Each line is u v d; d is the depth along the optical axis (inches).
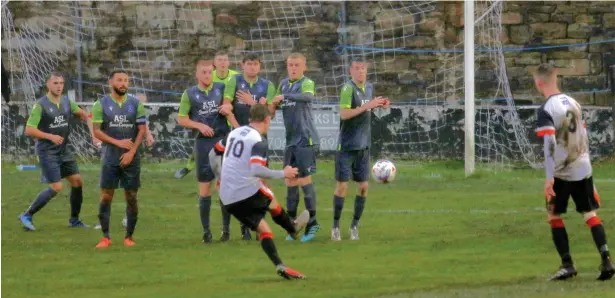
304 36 2274.9
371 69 2262.6
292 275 927.7
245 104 1224.8
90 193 1692.9
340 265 1018.7
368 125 1194.6
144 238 1253.7
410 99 2257.6
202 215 1205.1
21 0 2276.1
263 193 931.3
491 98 2220.7
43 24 2282.2
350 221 1368.1
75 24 2292.1
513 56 2231.8
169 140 2133.4
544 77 893.2
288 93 1215.6
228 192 927.0
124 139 1169.4
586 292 813.2
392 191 1673.2
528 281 899.4
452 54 2240.4
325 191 1704.0
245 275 970.7
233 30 2289.6
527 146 2062.0
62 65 2292.1
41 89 2283.5
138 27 2297.0
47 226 1364.4
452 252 1096.2
